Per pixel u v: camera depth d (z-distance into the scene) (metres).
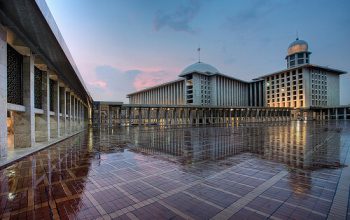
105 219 3.48
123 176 5.88
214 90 82.38
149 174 6.09
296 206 3.92
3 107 7.52
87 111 38.75
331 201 4.13
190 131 24.84
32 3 6.25
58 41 9.09
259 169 6.64
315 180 5.48
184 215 3.60
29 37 9.09
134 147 11.36
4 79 7.64
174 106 46.06
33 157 8.50
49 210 3.80
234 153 9.49
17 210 3.79
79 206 3.97
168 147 11.37
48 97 13.12
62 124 18.09
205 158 8.38
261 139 15.34
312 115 75.44
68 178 5.68
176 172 6.30
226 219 3.45
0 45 7.41
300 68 76.38
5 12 6.98
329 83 84.31
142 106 41.47
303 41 85.56
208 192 4.66
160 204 4.05
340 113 71.38
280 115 71.25
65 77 16.17
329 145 11.91
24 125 10.26
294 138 15.80
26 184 5.18
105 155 8.98
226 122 58.56
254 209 3.81
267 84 90.25
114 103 37.88
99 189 4.84
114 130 27.28
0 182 5.35
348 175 5.92
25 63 10.26
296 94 77.62
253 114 63.69
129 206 3.96
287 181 5.41
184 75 81.88
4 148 7.51
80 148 10.95
